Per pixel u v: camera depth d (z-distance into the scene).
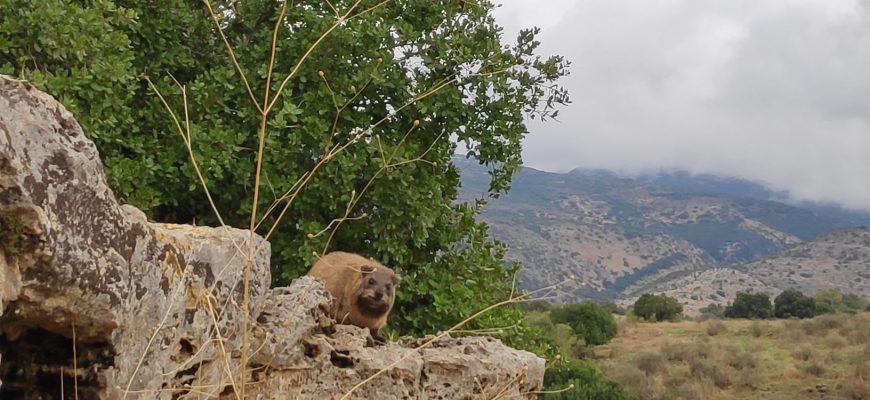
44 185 4.21
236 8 12.77
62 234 4.32
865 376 42.56
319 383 6.71
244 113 11.83
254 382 6.25
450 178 14.22
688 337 55.31
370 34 12.38
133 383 5.14
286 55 12.53
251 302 6.22
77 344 4.89
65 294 4.45
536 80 14.09
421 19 13.59
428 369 7.30
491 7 13.84
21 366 4.93
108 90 10.20
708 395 42.19
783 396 40.81
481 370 7.45
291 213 12.18
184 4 12.27
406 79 13.05
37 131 4.23
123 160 10.53
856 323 53.16
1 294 4.05
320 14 13.12
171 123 11.38
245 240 6.23
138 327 5.09
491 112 13.69
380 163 11.91
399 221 12.48
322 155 12.09
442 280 12.86
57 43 9.95
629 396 31.69
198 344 5.66
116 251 4.74
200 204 11.95
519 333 13.57
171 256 5.35
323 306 7.21
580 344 51.56
